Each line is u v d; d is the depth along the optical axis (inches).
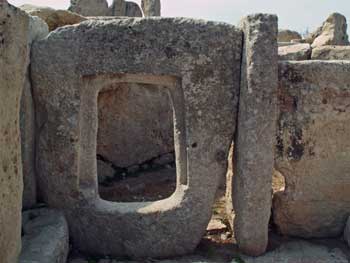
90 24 143.8
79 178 152.9
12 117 108.7
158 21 141.2
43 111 152.1
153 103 255.3
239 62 144.3
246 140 139.6
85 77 148.5
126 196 216.5
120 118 242.7
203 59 142.3
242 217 144.5
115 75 147.9
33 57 148.6
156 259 149.7
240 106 143.5
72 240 154.9
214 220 176.9
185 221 148.3
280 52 282.4
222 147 147.1
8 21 102.1
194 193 147.6
